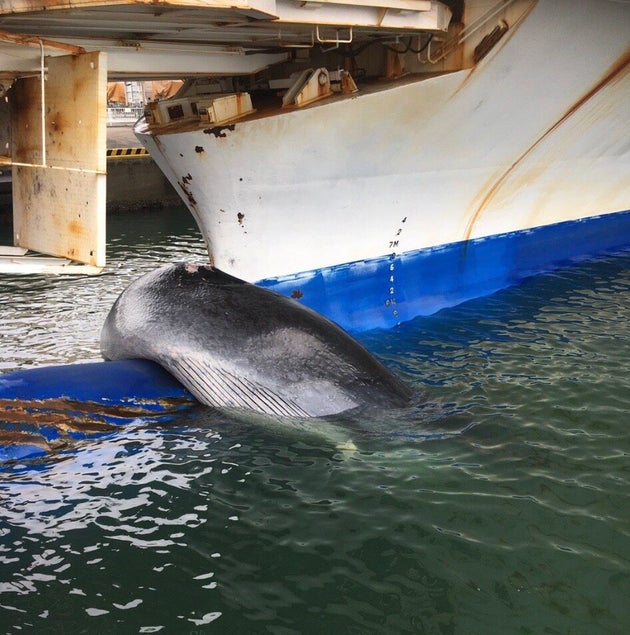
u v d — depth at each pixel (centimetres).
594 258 1410
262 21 741
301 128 908
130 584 462
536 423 679
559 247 1373
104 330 668
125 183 2686
